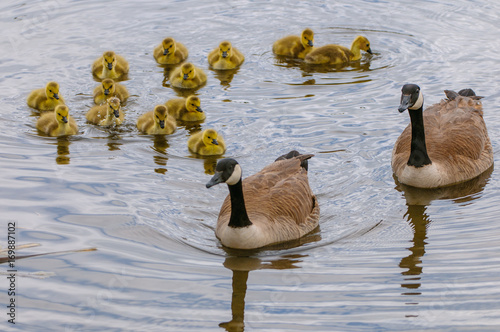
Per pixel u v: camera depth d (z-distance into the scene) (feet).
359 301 35.65
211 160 53.21
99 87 63.82
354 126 57.93
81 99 64.39
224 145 54.54
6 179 48.91
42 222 43.29
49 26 79.97
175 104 60.80
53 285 36.81
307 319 34.09
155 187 48.55
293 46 74.02
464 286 36.63
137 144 55.98
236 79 68.85
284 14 84.79
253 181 44.09
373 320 34.01
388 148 54.39
